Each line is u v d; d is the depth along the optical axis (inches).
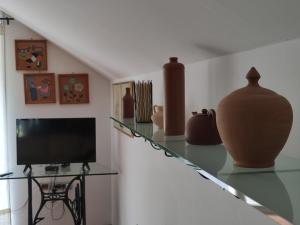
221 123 27.9
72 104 163.3
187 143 42.1
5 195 157.0
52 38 138.4
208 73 52.4
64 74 161.0
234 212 46.7
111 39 76.5
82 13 66.9
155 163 87.7
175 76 46.2
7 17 154.9
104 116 166.7
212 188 53.7
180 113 46.9
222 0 32.0
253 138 26.3
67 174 136.3
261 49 37.8
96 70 159.9
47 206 159.9
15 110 157.9
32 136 137.1
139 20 51.9
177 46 54.3
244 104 26.0
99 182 168.6
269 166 27.6
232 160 31.5
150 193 93.7
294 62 32.1
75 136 138.6
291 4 26.6
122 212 140.9
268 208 21.6
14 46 156.6
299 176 27.1
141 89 69.9
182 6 38.3
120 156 142.9
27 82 158.2
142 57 76.2
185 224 66.7
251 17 32.2
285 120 26.0
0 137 153.7
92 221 168.2
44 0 73.7
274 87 35.4
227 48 43.7
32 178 137.3
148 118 69.6
